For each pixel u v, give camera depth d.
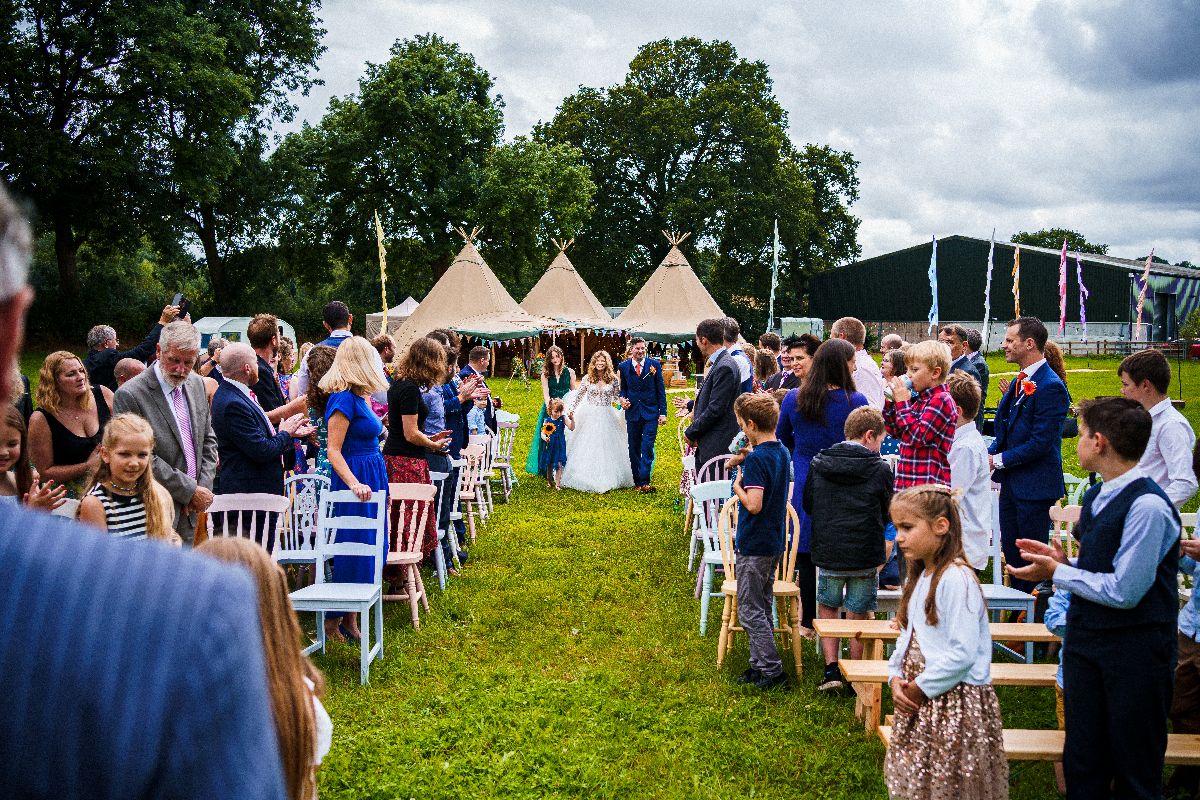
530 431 16.25
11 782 0.70
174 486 4.82
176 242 32.66
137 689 0.71
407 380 6.36
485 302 27.84
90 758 0.70
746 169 42.66
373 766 4.20
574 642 5.94
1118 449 3.22
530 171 35.78
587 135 44.12
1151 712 3.16
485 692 5.05
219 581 0.77
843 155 51.03
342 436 5.69
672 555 8.09
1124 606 3.10
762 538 5.08
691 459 8.80
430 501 6.26
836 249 51.81
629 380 11.17
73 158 25.73
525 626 6.22
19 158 25.06
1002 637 4.73
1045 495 5.61
